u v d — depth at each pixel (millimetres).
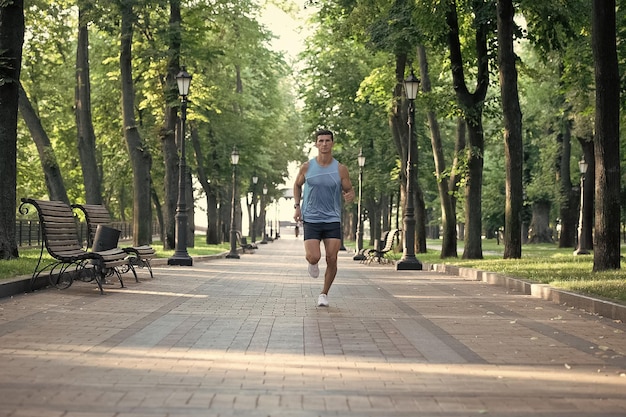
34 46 36000
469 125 29453
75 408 5391
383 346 8508
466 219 29312
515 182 25750
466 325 10508
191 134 52375
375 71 36656
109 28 31484
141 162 32656
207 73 43375
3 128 17984
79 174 54000
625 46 26203
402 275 23281
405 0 28797
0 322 9844
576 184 54844
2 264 15945
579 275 17219
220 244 56906
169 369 6930
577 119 38500
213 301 13406
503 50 25328
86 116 33031
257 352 7965
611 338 9422
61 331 9188
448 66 32344
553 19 27672
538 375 6938
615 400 5922
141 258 18234
